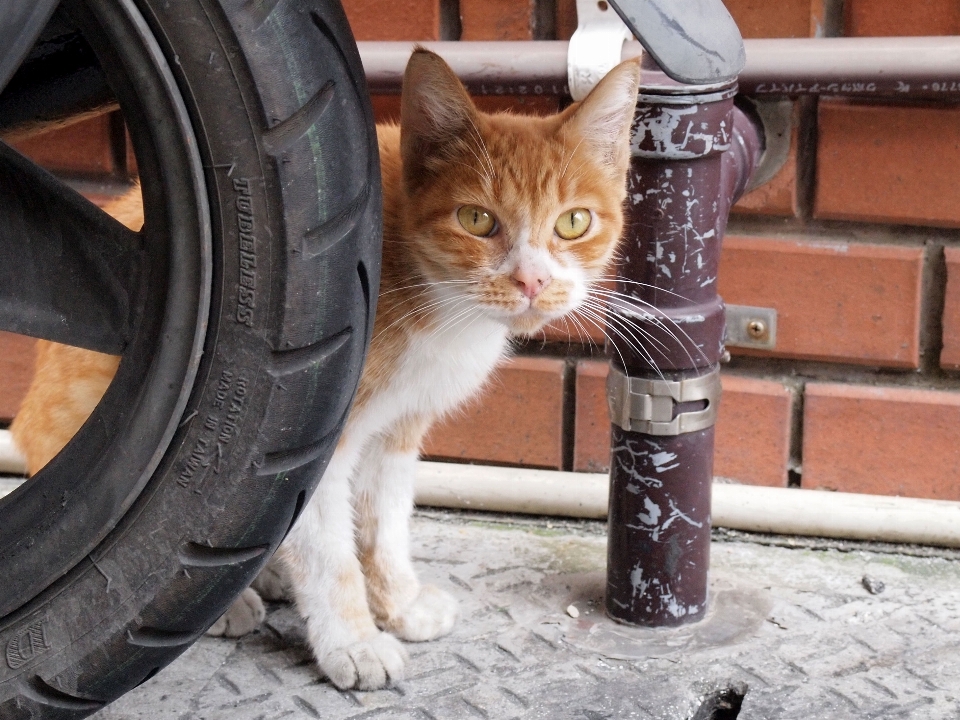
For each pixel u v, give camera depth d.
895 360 2.13
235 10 1.13
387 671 1.68
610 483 1.85
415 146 1.71
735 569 2.06
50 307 1.28
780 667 1.73
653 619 1.84
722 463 2.27
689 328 1.70
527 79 1.88
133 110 1.18
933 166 2.00
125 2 1.12
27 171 1.25
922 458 2.16
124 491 1.28
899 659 1.75
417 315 1.74
